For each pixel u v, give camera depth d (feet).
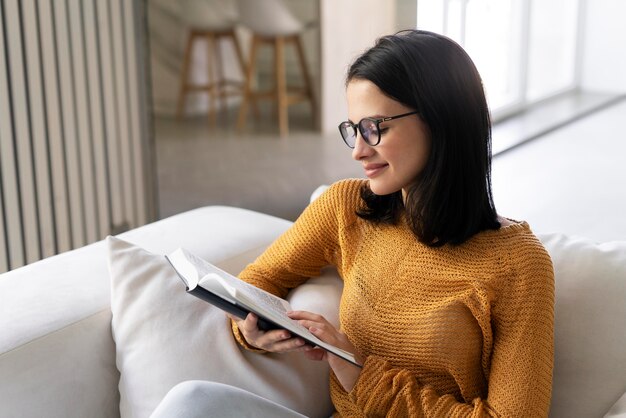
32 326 4.66
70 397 4.61
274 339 4.46
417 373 4.57
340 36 11.93
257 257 5.73
